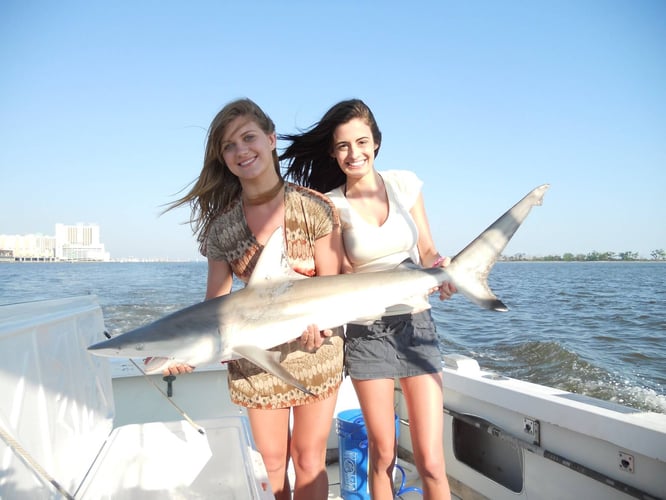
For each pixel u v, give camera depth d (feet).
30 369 6.55
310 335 7.73
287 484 8.61
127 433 8.71
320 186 10.71
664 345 35.29
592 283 112.27
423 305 8.96
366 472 11.10
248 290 7.92
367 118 9.08
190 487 8.63
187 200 8.95
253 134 7.79
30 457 5.63
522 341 37.14
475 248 9.38
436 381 8.82
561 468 8.75
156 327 7.47
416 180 9.73
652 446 7.18
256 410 8.11
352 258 9.28
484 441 10.88
